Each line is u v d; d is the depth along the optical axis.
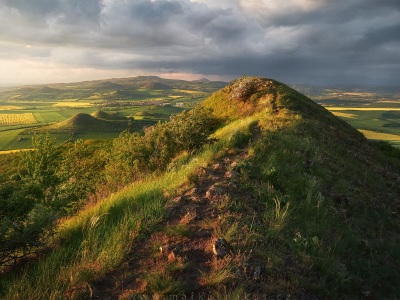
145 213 6.25
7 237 5.32
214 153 10.91
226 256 4.89
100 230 5.99
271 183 8.39
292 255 5.41
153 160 14.77
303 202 7.87
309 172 10.40
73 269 4.63
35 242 5.61
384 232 8.17
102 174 18.03
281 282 4.55
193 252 5.07
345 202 9.02
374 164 15.10
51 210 6.96
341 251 6.29
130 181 13.72
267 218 6.48
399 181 13.73
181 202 6.98
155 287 4.15
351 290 5.20
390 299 5.23
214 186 7.58
